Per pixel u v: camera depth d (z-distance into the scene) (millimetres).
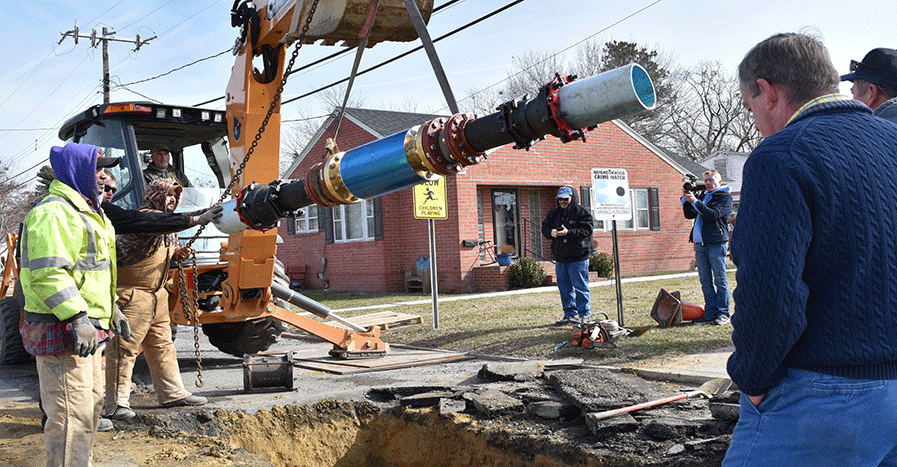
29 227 3617
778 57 2168
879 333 1956
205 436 5016
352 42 4672
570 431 4523
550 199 19266
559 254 8875
